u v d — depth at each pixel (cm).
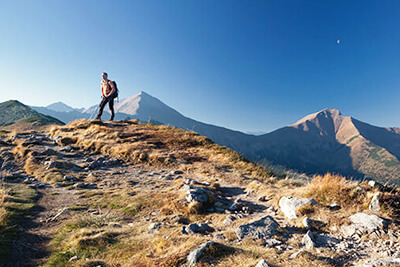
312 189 682
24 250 443
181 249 359
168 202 746
